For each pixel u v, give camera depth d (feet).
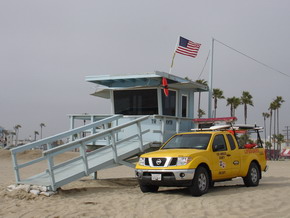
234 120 46.55
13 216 27.73
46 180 37.88
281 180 52.65
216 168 36.52
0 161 119.24
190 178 33.12
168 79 51.47
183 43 58.18
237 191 37.19
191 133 39.86
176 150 36.09
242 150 40.86
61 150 36.35
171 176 33.50
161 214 26.43
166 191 38.42
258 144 45.52
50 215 27.48
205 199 31.81
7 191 36.99
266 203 29.50
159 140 50.49
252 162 42.73
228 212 26.37
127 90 54.90
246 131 44.91
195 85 54.34
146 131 46.01
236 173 39.50
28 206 31.19
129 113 54.60
